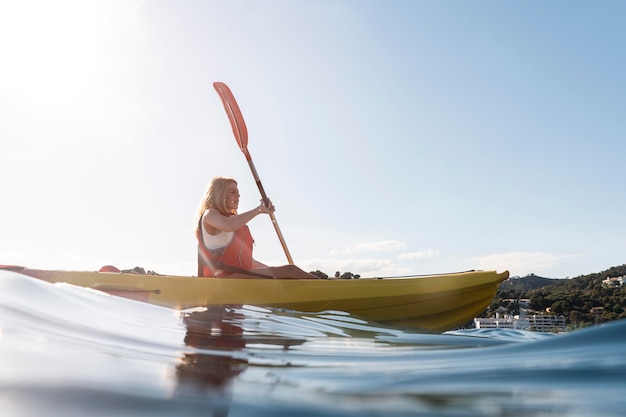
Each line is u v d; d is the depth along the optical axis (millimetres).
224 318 2568
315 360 1366
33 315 1486
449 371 1137
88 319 1665
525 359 1263
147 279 3674
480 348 1635
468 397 860
